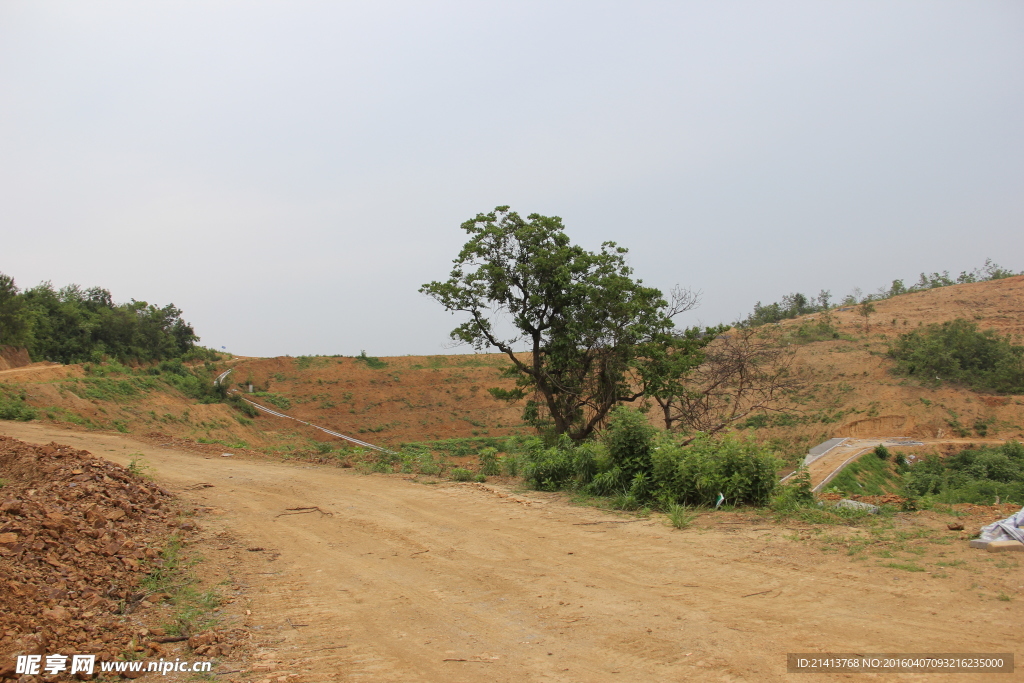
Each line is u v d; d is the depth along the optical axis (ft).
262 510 36.50
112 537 25.09
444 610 21.12
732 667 15.60
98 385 128.98
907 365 153.48
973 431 132.05
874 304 237.66
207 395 171.12
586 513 35.01
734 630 18.03
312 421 189.26
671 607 20.31
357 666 16.75
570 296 71.92
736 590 21.44
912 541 25.21
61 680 15.39
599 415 75.05
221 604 21.66
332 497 40.98
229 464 55.98
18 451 37.91
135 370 179.52
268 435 166.20
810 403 146.41
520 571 25.08
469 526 32.89
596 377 74.28
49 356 163.73
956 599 18.92
